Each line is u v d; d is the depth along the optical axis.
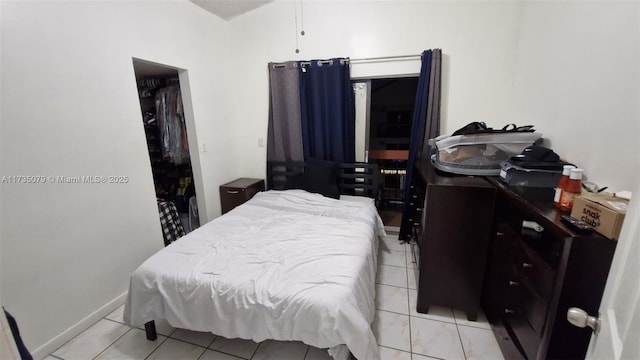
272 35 3.12
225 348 1.67
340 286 1.37
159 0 2.36
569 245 0.97
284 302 1.31
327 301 1.28
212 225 2.18
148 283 1.54
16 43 1.47
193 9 2.73
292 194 2.85
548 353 1.08
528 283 1.29
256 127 3.44
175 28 2.53
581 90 1.54
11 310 1.51
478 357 1.59
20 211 1.52
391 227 3.29
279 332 1.34
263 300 1.34
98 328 1.86
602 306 0.69
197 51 2.81
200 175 2.97
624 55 1.24
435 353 1.62
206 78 2.95
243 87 3.37
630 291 0.57
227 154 3.33
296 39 3.04
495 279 1.69
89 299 1.89
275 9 3.04
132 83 2.13
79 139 1.79
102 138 1.93
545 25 1.96
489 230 1.72
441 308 2.01
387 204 3.82
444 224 1.78
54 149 1.66
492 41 2.51
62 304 1.73
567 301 1.01
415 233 2.52
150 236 2.34
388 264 2.60
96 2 1.86
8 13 1.44
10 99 1.46
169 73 2.99
